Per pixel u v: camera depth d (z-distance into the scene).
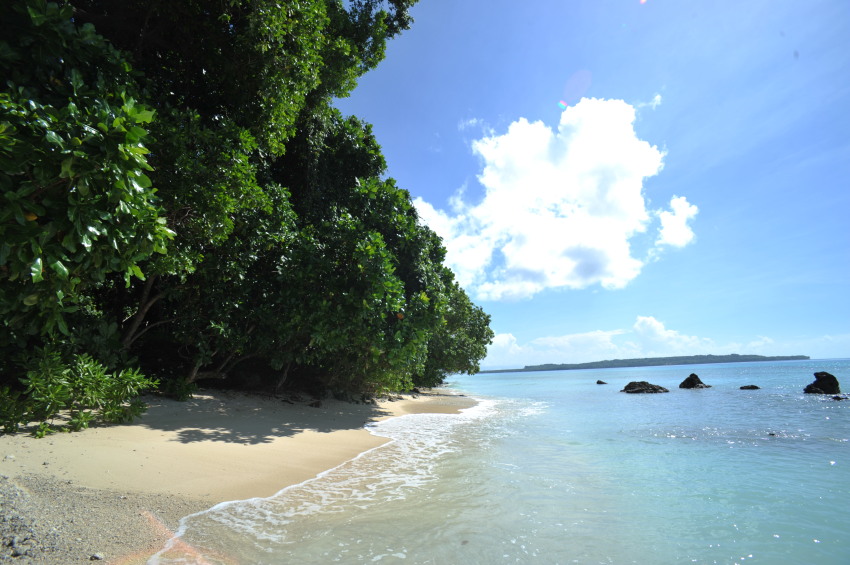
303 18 10.32
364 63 19.66
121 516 4.11
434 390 33.94
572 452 8.71
